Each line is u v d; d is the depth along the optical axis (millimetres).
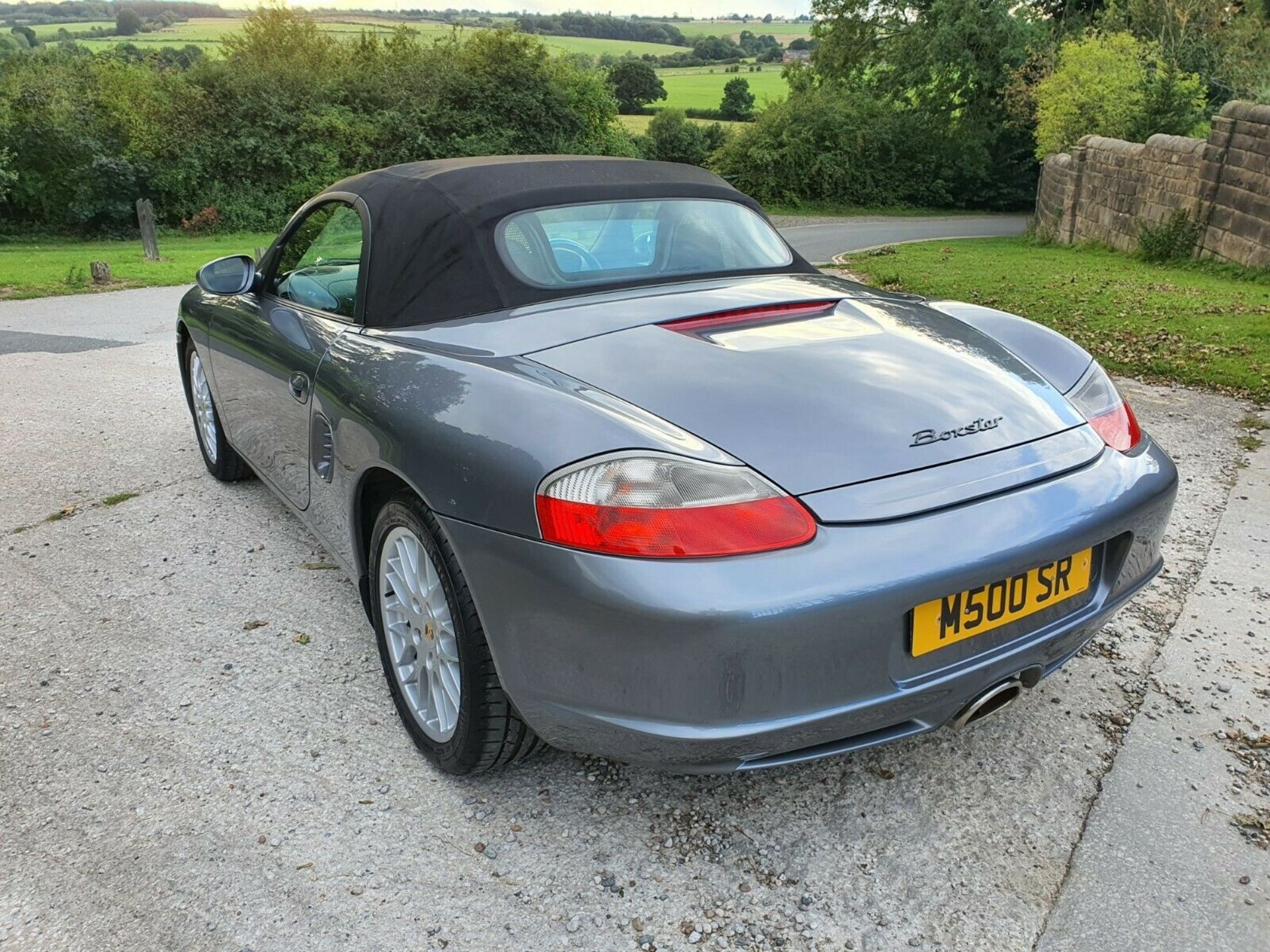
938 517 1740
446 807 2109
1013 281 12273
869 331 2275
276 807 2104
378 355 2295
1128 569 2066
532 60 34719
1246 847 1965
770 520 1633
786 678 1630
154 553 3463
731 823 2059
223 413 3705
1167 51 28469
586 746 1803
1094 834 2008
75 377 6227
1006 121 40000
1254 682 2580
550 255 2502
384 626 2322
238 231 31297
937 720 1860
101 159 29578
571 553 1650
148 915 1791
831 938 1750
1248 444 4797
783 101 41938
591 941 1745
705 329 2201
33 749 2303
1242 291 10578
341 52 33875
